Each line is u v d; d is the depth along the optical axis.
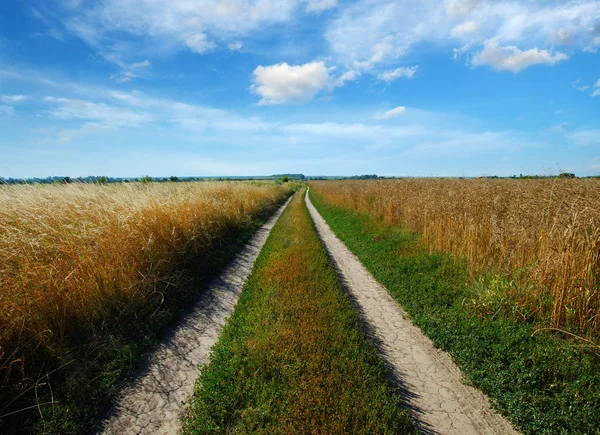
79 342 4.83
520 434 3.60
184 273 8.14
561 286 5.11
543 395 3.96
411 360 4.98
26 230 5.96
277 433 3.28
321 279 7.81
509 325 5.24
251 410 3.59
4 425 3.47
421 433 3.54
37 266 5.12
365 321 6.24
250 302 6.74
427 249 9.58
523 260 6.65
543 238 6.24
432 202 11.24
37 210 6.50
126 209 7.80
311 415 3.45
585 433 3.43
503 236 7.33
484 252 7.62
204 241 10.03
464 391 4.29
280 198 36.91
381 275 8.63
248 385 4.00
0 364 3.93
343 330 5.35
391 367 4.77
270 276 8.09
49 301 4.71
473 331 5.34
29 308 4.45
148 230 7.72
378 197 17.16
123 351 4.87
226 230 12.84
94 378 4.29
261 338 5.00
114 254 6.26
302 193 60.31
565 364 4.22
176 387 4.34
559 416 3.63
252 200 19.98
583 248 5.39
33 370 4.14
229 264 10.04
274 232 15.06
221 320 6.34
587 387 3.93
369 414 3.50
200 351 5.23
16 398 3.67
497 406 3.96
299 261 9.16
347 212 20.48
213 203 12.77
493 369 4.50
